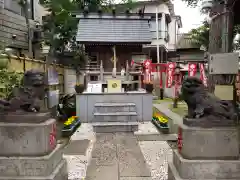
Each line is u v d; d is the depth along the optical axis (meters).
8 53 7.37
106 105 8.84
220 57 6.48
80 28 10.45
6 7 11.13
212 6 7.30
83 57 14.23
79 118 9.44
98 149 6.17
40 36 13.01
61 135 7.77
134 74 10.96
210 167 3.54
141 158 5.50
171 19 22.06
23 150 3.63
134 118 8.53
